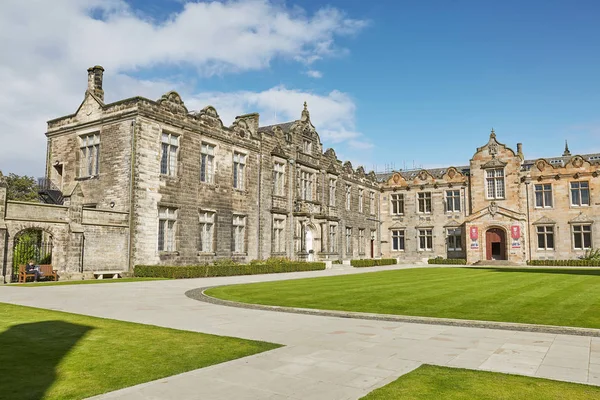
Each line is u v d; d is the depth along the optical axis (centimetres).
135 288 2084
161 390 642
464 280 2555
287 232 4341
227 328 1119
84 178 3148
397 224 6212
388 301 1636
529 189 5325
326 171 5022
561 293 1808
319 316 1323
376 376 717
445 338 1011
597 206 4972
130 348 878
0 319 1165
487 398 608
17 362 766
